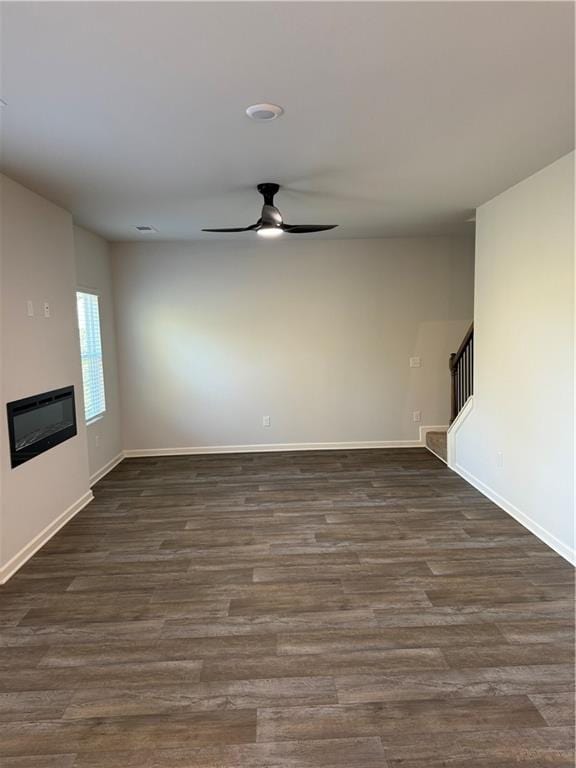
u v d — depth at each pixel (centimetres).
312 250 587
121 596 284
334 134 258
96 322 523
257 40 170
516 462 382
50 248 381
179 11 153
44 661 229
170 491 468
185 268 581
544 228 332
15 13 151
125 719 194
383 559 323
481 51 181
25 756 178
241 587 292
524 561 317
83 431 435
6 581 302
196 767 172
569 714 193
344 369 603
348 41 172
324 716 194
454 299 597
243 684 212
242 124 243
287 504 427
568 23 164
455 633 245
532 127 255
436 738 182
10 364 318
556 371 325
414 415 611
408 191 374
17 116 229
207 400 600
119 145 268
